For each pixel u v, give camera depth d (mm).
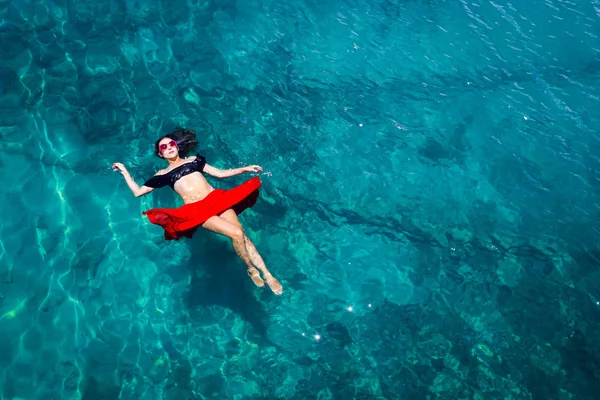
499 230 5836
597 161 6367
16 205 5555
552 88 7035
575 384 4816
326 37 7488
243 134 6332
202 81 6789
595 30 7719
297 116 6609
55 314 5074
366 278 5477
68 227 5535
